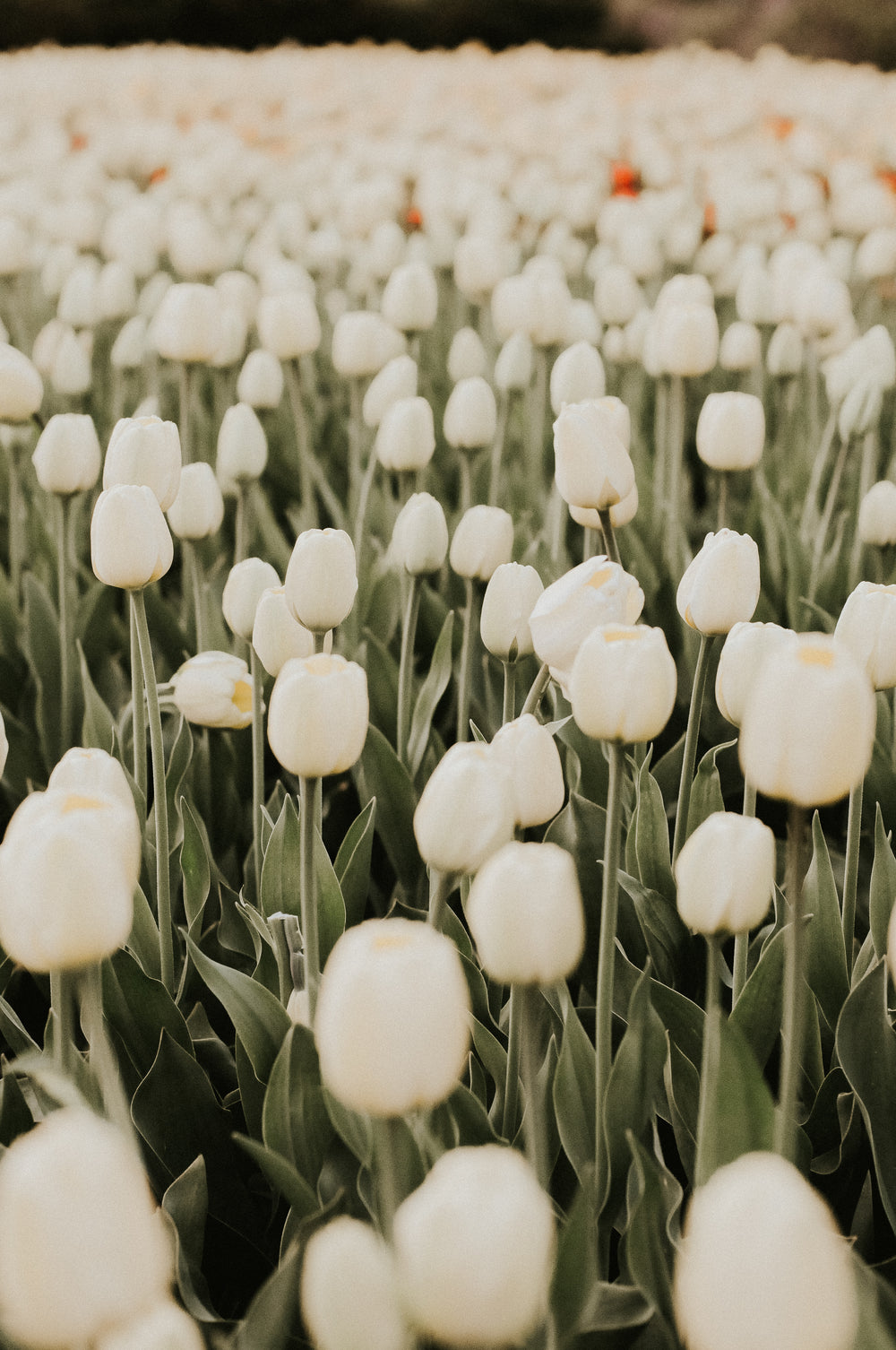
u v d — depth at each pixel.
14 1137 1.38
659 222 4.47
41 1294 1.04
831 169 5.37
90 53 11.33
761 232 4.44
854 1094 1.41
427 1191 1.06
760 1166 1.05
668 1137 1.50
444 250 3.98
